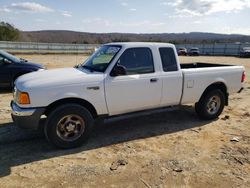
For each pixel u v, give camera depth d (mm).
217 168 3992
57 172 3816
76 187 3445
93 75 4645
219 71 6129
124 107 4992
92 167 3971
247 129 5723
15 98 4543
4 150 4520
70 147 4586
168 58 5410
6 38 67312
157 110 5449
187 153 4492
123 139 5074
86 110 4578
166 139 5105
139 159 4250
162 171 3875
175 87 5484
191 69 5742
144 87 5090
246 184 3574
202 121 6223
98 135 5262
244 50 40062
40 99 4234
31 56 29891
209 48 54562
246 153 4520
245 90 10508
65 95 4359
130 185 3504
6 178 3641
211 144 4887
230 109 7410
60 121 4414
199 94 5910
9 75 9180
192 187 3492
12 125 5695
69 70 5105
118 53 4859
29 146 4688
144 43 5176
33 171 3836
